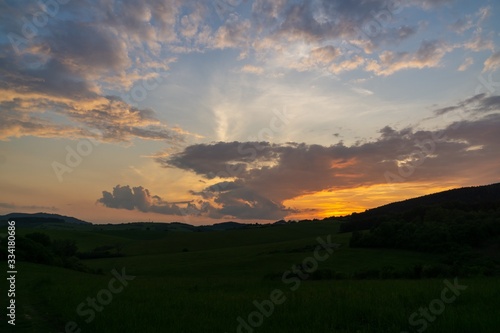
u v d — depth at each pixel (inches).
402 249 3036.4
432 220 3193.9
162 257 4065.0
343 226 4554.6
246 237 5132.9
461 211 3169.3
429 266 1755.7
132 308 697.0
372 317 557.0
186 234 5585.6
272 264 2920.8
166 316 605.6
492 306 616.7
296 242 4151.1
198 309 689.6
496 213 2928.2
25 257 2524.6
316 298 780.0
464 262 2367.1
